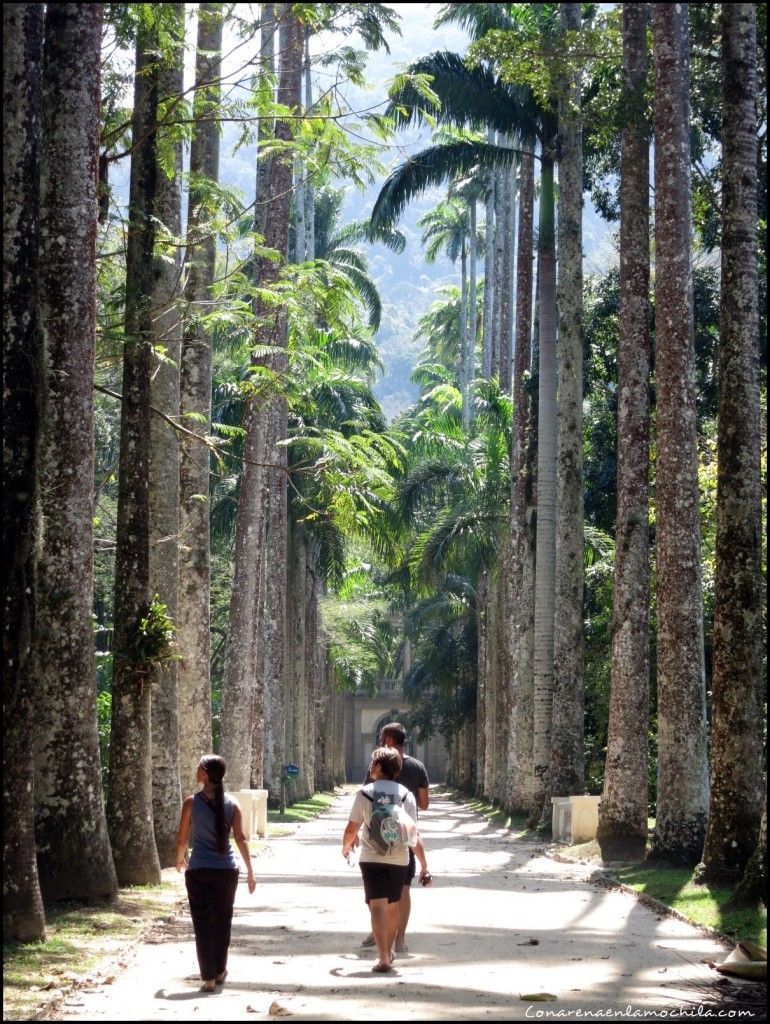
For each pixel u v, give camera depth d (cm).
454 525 4388
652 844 2138
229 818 995
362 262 5875
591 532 3462
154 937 1259
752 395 1625
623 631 2216
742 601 1611
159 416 1978
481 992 955
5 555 1123
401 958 1127
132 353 1719
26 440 1124
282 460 4216
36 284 1136
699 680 1927
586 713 3556
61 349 1464
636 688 2198
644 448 2242
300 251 4634
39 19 1137
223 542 5381
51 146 1462
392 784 1095
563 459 2884
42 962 1055
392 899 1067
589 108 2294
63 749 1443
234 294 2002
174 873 1836
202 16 1619
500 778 4775
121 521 1705
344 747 9831
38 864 1423
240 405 4338
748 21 1664
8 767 1149
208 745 2358
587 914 1482
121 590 1702
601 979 1017
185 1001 916
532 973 1047
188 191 1997
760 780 1603
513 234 4953
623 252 2273
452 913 1489
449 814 4875
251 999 923
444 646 6231
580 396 2894
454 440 5094
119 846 1666
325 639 6688
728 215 1648
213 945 964
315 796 6009
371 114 1903
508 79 2241
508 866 2256
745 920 1300
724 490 1619
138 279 1711
